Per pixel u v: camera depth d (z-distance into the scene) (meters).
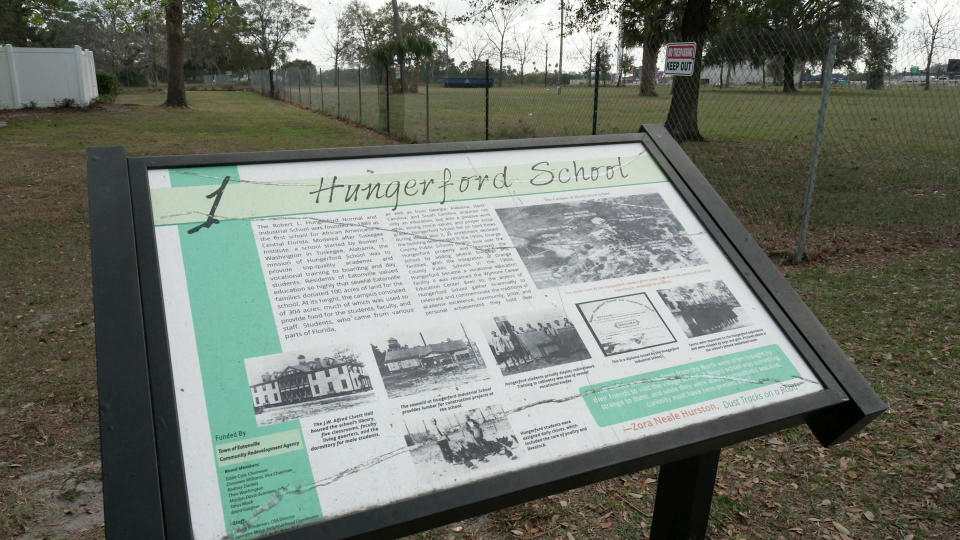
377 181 1.97
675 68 9.41
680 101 13.19
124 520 1.23
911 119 15.85
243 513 1.32
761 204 8.48
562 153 2.28
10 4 47.47
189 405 1.42
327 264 1.74
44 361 4.36
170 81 30.44
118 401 1.35
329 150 1.98
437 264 1.82
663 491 2.15
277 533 1.30
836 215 7.86
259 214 1.79
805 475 3.12
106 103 30.19
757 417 1.72
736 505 2.93
